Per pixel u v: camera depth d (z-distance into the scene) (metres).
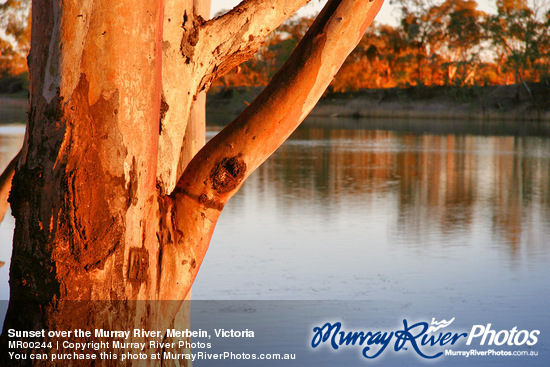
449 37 83.12
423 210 15.49
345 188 19.73
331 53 2.05
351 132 51.75
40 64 1.85
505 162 28.72
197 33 2.29
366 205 16.19
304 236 11.95
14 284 1.86
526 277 9.02
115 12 1.84
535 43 71.69
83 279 1.84
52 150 1.83
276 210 15.15
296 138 44.25
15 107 76.75
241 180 2.06
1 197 3.21
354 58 85.94
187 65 2.30
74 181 1.83
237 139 2.04
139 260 1.91
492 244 11.40
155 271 1.98
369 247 11.02
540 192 19.22
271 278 8.85
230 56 2.39
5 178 3.19
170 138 2.30
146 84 1.90
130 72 1.87
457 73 80.44
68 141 1.83
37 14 1.86
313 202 16.58
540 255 10.45
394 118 78.44
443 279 8.91
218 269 9.34
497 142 41.22
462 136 47.31
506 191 19.44
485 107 75.06
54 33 1.83
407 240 11.70
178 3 2.27
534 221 13.97
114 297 1.88
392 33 92.19
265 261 9.86
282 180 21.66
